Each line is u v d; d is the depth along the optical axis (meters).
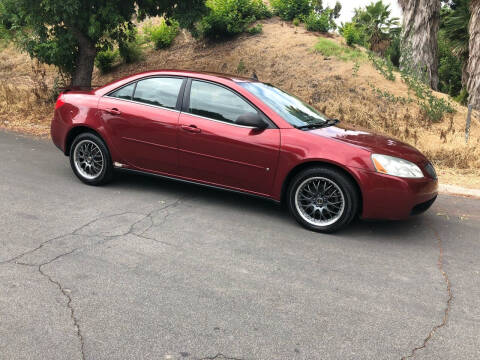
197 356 2.49
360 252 4.09
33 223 4.27
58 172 6.12
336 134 4.62
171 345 2.58
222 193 5.61
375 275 3.64
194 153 4.89
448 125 10.70
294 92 12.46
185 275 3.43
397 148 4.58
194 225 4.48
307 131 4.52
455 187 6.63
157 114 5.07
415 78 13.12
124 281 3.28
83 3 9.75
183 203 5.14
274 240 4.23
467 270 3.86
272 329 2.78
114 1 10.04
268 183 4.62
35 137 8.48
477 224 5.15
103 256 3.66
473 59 13.81
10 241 3.83
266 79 13.36
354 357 2.56
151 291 3.16
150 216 4.65
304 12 17.81
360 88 12.29
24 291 3.06
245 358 2.50
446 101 11.71
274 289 3.29
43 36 10.53
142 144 5.17
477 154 8.57
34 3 9.66
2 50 17.42
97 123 5.37
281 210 5.12
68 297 3.02
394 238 4.51
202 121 4.84
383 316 3.01
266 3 19.53
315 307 3.07
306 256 3.92
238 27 15.98
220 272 3.51
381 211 4.27
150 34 16.94
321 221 4.50
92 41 11.25
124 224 4.39
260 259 3.80
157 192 5.50
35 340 2.56
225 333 2.71
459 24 18.92
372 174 4.21
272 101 4.89
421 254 4.15
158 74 5.24
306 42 15.04
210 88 4.94
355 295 3.28
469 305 3.23
